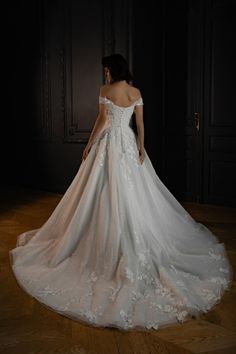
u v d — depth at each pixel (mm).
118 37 5461
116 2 5430
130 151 3383
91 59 5801
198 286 2996
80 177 3480
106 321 2516
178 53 5605
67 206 3551
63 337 2430
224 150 5402
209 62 5387
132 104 3369
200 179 5625
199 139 5570
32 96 6527
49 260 3326
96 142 3414
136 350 2295
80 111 6016
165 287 2910
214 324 2553
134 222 3170
